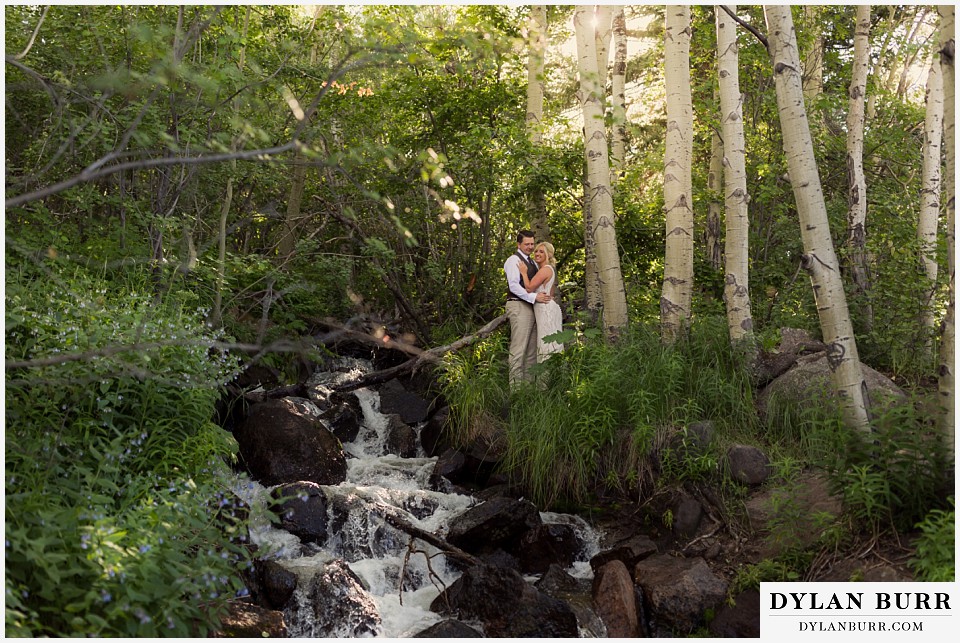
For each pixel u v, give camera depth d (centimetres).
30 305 527
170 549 385
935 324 882
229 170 736
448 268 1026
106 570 339
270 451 646
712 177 1038
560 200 1015
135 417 502
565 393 670
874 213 955
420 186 916
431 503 625
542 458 625
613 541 584
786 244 964
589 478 619
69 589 344
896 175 1134
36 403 450
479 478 671
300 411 717
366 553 568
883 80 1295
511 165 909
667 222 759
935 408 459
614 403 641
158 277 664
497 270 1052
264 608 463
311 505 571
